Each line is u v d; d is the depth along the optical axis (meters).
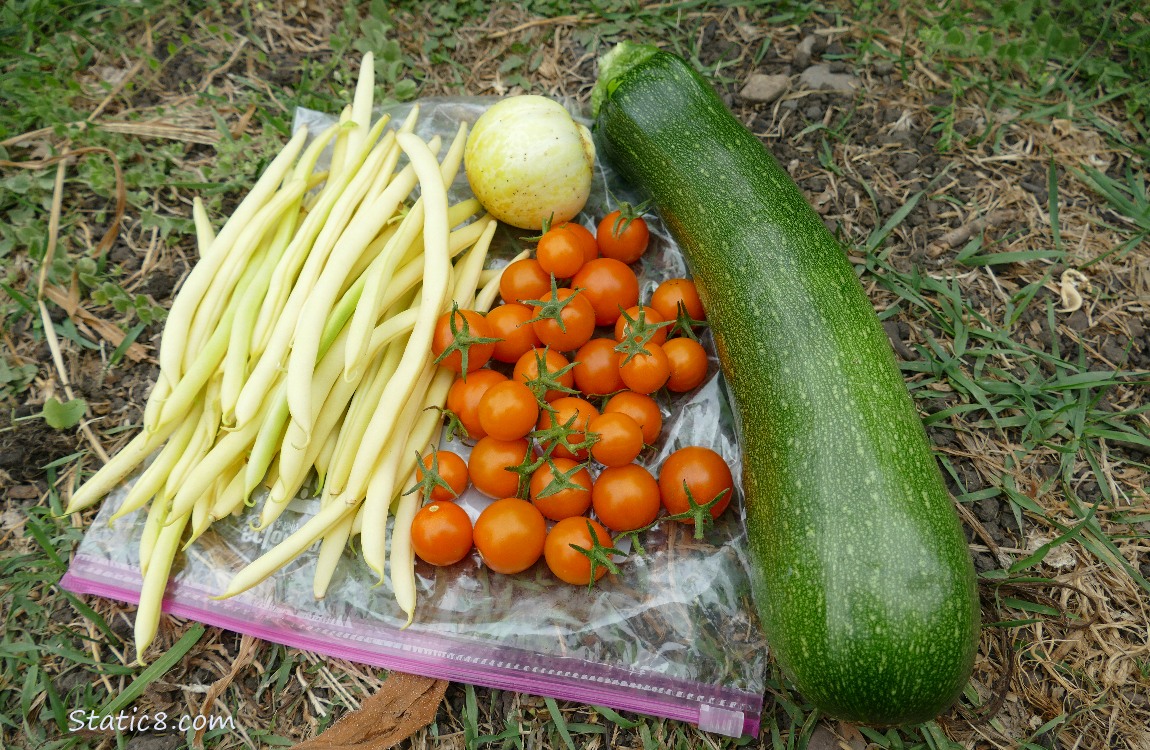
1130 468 0.35
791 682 0.29
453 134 0.41
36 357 0.36
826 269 0.30
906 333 0.38
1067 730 0.30
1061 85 0.44
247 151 0.41
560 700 0.30
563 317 0.32
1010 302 0.38
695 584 0.31
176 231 0.39
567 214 0.36
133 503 0.29
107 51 0.44
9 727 0.30
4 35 0.43
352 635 0.31
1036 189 0.41
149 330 0.37
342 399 0.31
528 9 0.47
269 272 0.32
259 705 0.30
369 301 0.30
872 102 0.44
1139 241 0.40
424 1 0.47
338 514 0.29
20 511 0.33
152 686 0.30
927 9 0.47
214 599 0.29
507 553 0.29
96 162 0.39
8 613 0.31
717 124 0.34
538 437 0.29
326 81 0.45
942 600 0.25
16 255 0.38
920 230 0.40
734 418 0.33
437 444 0.33
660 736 0.30
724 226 0.32
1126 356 0.37
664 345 0.33
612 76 0.36
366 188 0.33
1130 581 0.32
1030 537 0.34
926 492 0.26
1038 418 0.35
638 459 0.34
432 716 0.30
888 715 0.26
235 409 0.29
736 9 0.47
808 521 0.26
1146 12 0.45
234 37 0.45
